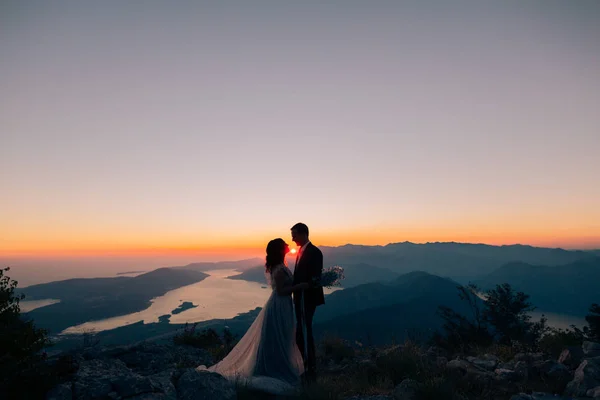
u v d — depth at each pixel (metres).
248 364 5.89
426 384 5.32
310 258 5.91
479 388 5.73
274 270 6.03
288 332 5.95
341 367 7.48
